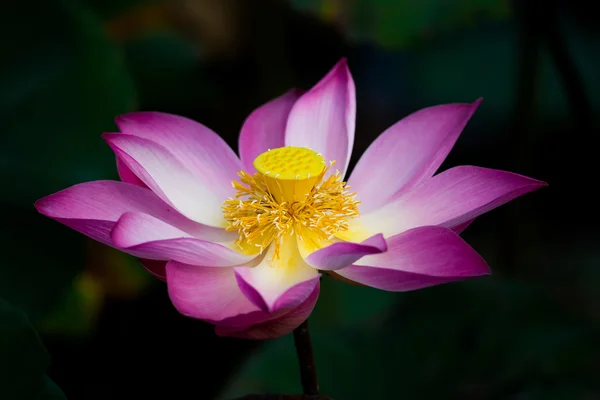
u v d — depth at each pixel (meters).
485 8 0.97
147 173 0.72
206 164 0.77
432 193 0.75
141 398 0.99
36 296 0.80
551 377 0.79
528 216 1.05
